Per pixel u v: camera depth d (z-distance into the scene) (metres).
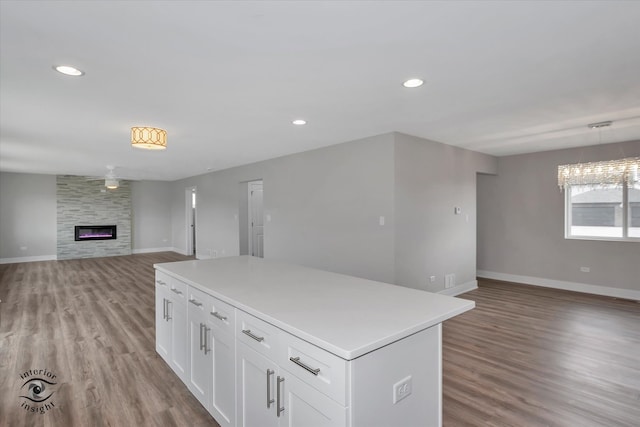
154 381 2.58
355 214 4.69
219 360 2.00
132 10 1.64
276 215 6.16
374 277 4.45
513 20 1.78
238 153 5.71
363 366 1.23
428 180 4.75
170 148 5.28
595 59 2.26
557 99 3.05
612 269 5.12
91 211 9.48
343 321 1.46
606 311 4.36
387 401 1.34
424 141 4.69
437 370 1.61
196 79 2.52
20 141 4.65
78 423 2.09
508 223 6.21
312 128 4.04
